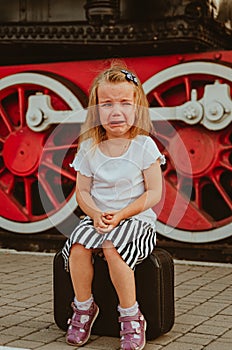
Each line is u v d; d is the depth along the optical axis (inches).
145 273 141.3
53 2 260.7
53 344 139.3
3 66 275.3
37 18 263.1
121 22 253.9
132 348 131.7
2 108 273.7
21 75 267.9
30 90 272.4
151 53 254.2
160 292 141.2
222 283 207.6
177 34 243.9
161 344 139.6
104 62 259.0
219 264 241.1
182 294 190.5
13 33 265.9
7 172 275.6
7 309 170.9
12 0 265.3
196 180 246.1
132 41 252.8
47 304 176.6
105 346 138.5
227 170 244.2
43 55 271.7
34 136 266.4
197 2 241.6
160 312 141.1
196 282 209.2
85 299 139.2
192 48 247.0
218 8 252.4
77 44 259.6
